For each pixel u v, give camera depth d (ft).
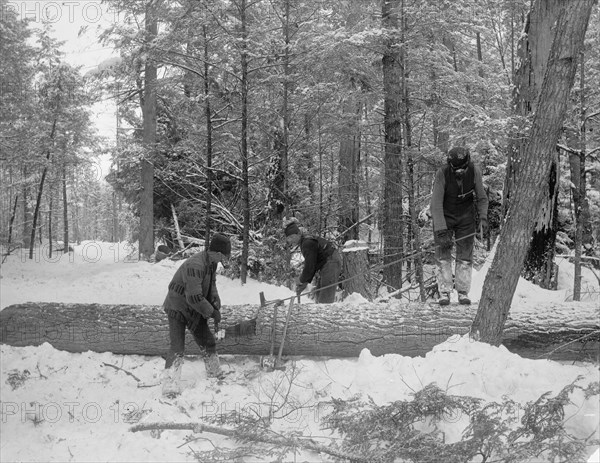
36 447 13.88
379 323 18.66
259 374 18.10
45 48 63.62
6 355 19.45
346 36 30.19
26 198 78.18
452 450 12.23
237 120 34.04
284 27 32.22
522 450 12.13
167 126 51.65
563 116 15.97
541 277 27.96
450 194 20.01
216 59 32.04
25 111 53.83
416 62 34.99
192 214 51.93
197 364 19.57
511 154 28.32
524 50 28.53
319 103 33.01
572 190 39.29
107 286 33.30
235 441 14.05
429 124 42.75
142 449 13.60
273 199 36.50
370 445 13.12
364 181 47.67
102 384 18.03
